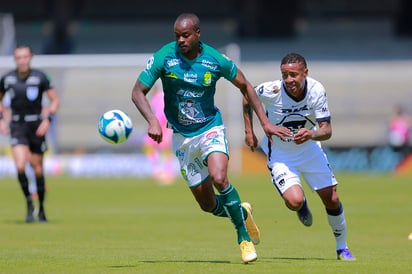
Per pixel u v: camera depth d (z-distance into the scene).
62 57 125.06
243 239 33.94
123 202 78.69
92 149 130.62
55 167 122.62
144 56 125.06
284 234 52.25
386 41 175.38
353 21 177.50
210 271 32.03
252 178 112.06
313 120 35.78
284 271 32.09
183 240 48.28
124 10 177.50
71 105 147.50
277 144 36.09
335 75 158.75
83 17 177.75
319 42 175.50
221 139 33.50
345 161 126.94
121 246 44.28
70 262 35.88
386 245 45.66
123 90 151.00
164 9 177.88
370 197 82.69
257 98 33.75
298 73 33.81
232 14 177.62
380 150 125.94
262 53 172.00
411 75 158.50
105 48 175.00
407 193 87.25
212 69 32.88
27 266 34.41
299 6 177.62
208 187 34.59
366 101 150.75
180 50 32.62
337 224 36.53
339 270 32.56
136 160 121.94
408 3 176.88
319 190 35.72
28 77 55.75
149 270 32.53
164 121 101.00
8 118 57.28
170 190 93.62
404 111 148.50
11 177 117.56
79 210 70.38
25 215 65.12
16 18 177.12
